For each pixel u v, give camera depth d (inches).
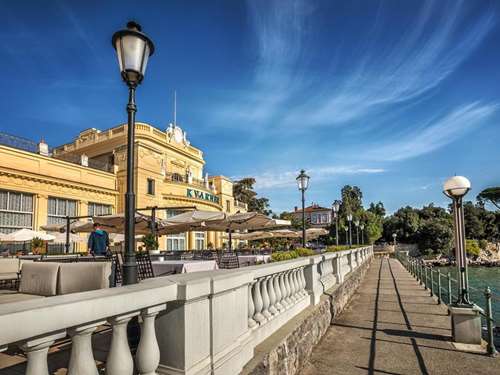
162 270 337.4
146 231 593.9
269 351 143.0
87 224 553.9
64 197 848.3
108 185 995.9
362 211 2249.0
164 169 1189.7
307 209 3464.6
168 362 95.1
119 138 1131.9
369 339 240.5
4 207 721.6
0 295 207.6
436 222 2518.5
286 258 270.7
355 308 355.9
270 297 177.3
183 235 1235.9
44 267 204.8
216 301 111.0
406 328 270.4
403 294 454.6
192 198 1216.8
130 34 140.6
